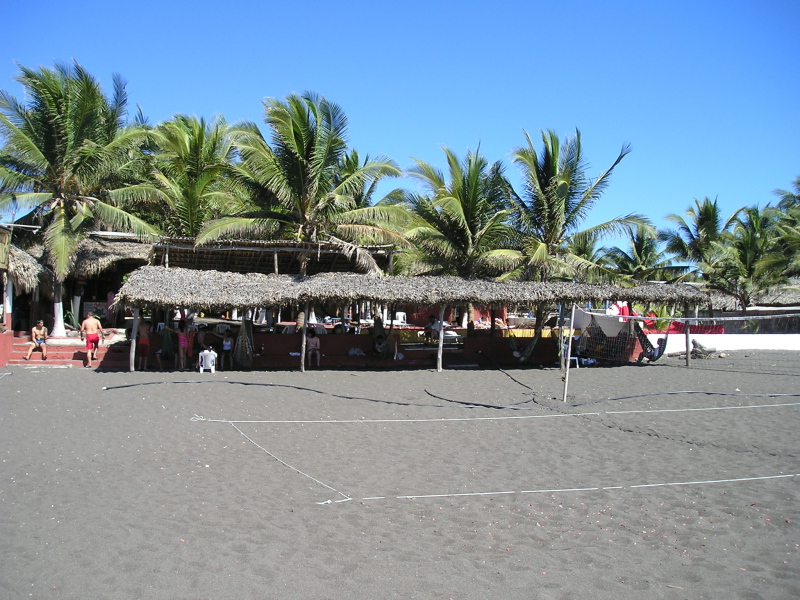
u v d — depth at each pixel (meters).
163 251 24.12
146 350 20.69
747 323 37.72
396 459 10.79
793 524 7.83
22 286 22.62
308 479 9.61
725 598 6.04
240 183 25.95
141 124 33.12
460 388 18.52
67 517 7.96
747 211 40.16
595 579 6.43
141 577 6.39
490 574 6.54
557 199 25.91
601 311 31.50
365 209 25.42
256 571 6.55
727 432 12.79
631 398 16.73
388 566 6.71
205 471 9.98
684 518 8.07
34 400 15.29
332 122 24.81
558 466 10.44
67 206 25.22
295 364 22.66
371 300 20.89
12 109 23.66
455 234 26.64
